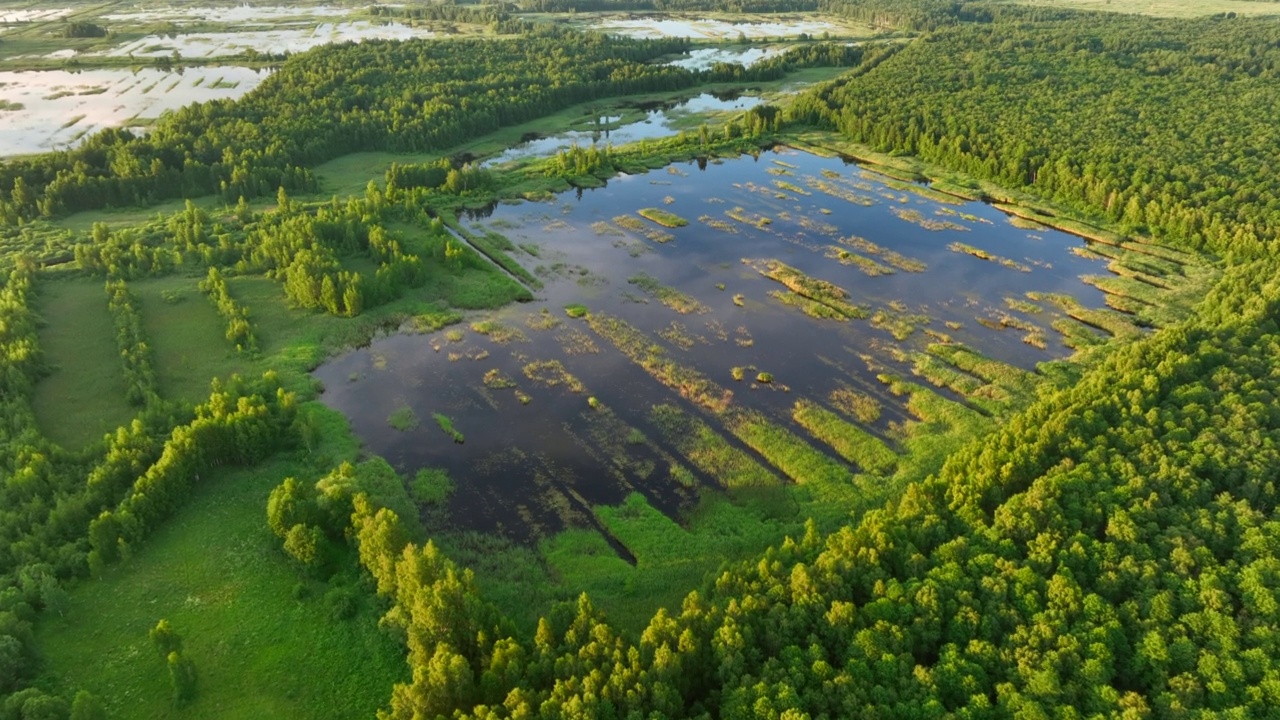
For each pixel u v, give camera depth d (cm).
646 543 7606
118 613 6600
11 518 7125
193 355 10606
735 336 11400
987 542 6456
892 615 5800
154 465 7719
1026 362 10669
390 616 6309
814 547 6762
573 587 7081
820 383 10256
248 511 7806
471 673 5447
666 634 5681
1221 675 5250
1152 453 7256
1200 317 10969
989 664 5462
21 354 9656
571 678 5284
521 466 8750
